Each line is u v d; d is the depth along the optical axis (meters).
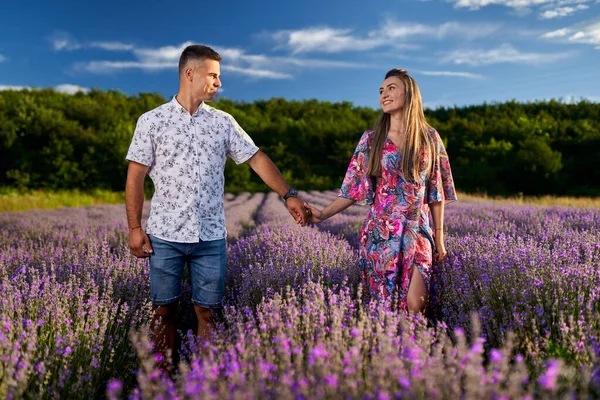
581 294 2.71
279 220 8.39
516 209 8.84
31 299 2.94
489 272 3.20
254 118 75.00
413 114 2.98
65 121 51.09
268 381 1.76
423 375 1.57
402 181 3.01
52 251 4.97
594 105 70.25
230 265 4.36
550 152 38.84
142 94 80.25
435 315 3.10
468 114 74.25
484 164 43.94
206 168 2.83
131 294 3.63
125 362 2.66
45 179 41.66
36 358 2.22
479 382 1.48
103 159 42.88
